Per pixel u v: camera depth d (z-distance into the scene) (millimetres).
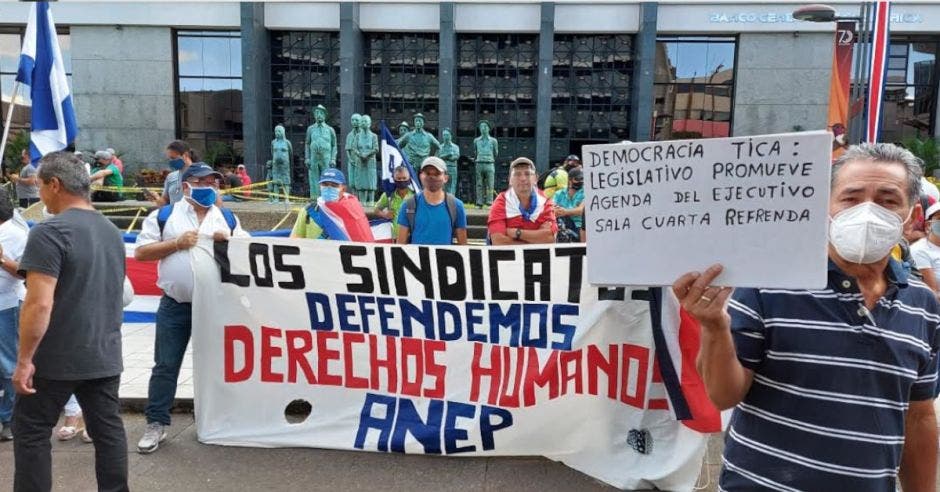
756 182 1541
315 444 3986
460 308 3861
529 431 3773
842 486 1625
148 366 5641
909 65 25859
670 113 26469
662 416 3510
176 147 6984
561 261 3705
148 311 7262
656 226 1630
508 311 3797
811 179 1502
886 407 1627
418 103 26719
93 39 25844
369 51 26609
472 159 26547
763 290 1712
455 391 3889
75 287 2895
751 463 1736
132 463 3855
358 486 3594
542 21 24938
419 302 3918
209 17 25562
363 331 3996
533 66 26344
